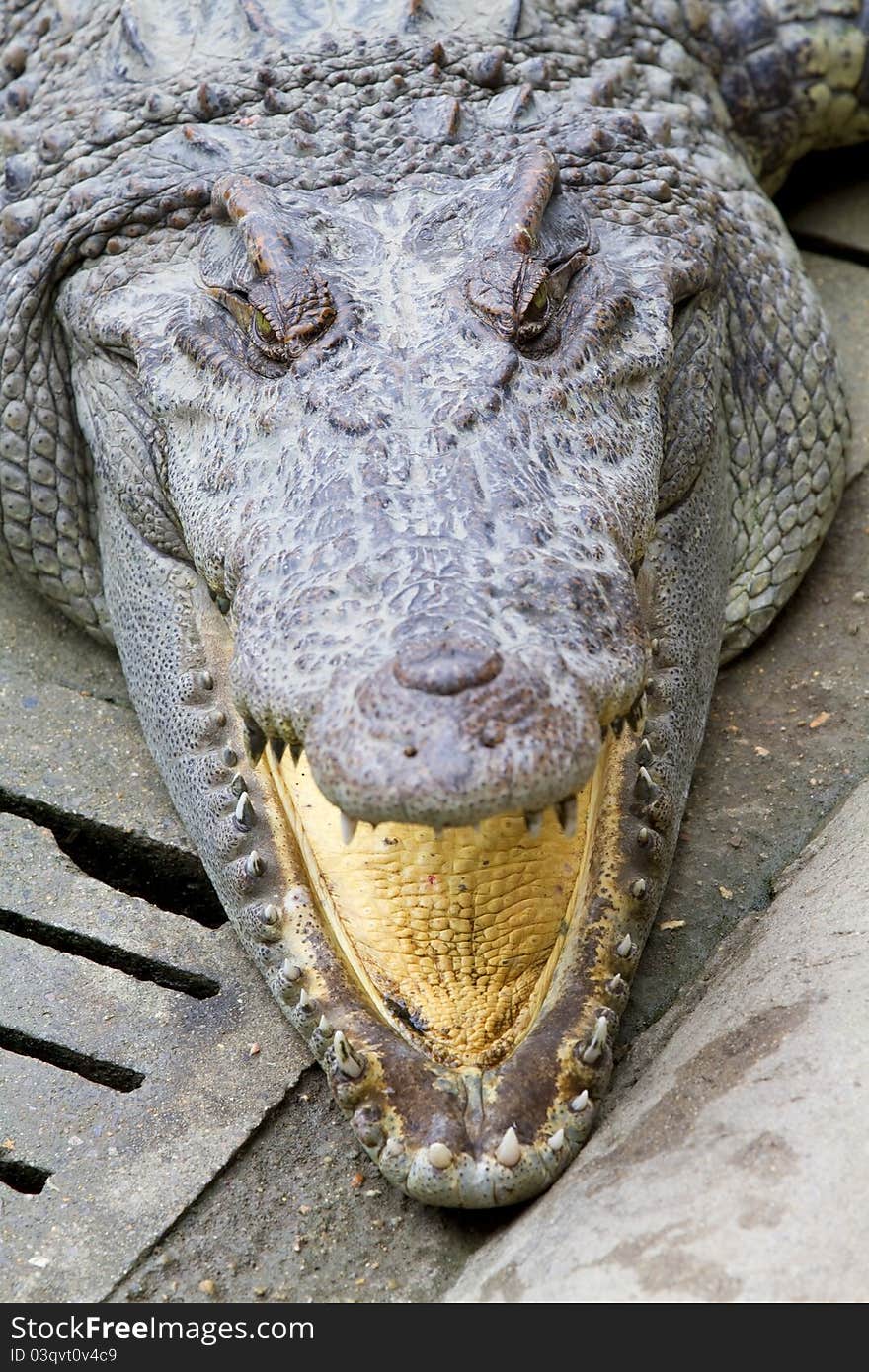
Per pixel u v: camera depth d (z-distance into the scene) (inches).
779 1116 183.8
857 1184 171.6
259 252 249.8
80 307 289.6
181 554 268.4
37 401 306.3
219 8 325.1
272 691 198.8
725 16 373.7
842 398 330.6
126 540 279.1
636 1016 239.6
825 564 326.0
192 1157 222.4
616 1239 178.2
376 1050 209.6
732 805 276.1
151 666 270.1
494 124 295.7
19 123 336.2
